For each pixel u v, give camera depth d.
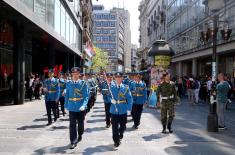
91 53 69.38
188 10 48.78
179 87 34.41
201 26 40.75
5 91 27.16
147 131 12.87
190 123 15.32
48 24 27.28
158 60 22.53
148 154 9.18
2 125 13.84
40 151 9.40
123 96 9.95
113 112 9.93
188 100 30.56
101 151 9.46
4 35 24.84
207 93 28.20
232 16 31.02
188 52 48.06
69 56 54.06
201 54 41.53
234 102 29.16
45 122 14.78
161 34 77.88
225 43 32.19
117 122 9.99
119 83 9.99
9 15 20.55
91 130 12.91
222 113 13.52
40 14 24.42
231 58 36.31
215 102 13.65
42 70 39.31
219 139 11.42
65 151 9.41
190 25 47.25
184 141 11.01
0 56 25.55
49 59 35.41
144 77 37.09
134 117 13.48
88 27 78.94
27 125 13.88
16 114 17.66
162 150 9.68
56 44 36.66
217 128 12.89
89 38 85.00
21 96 23.94
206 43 39.09
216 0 13.12
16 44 23.88
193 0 45.38
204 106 24.95
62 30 35.41
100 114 18.20
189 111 21.11
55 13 30.64
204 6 39.31
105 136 11.66
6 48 26.55
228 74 36.75
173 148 9.95
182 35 52.94
